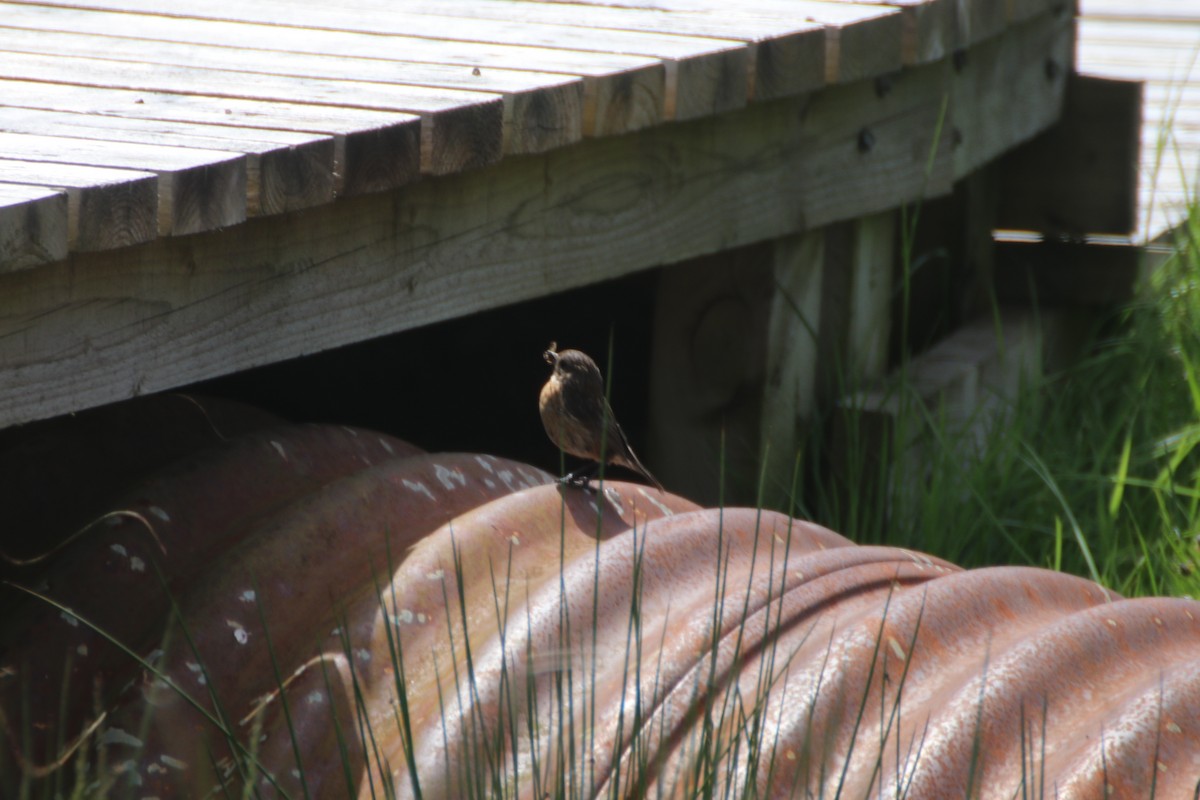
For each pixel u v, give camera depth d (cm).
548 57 1016
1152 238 1736
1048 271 1695
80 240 630
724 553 659
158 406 836
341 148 768
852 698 550
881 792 509
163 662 594
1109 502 1315
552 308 1399
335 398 1348
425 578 645
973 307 1623
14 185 627
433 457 764
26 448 779
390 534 697
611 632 604
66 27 1109
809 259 1262
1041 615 629
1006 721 534
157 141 741
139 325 692
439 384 1389
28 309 633
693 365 1244
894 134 1299
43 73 929
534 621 602
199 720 614
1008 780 512
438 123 827
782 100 1162
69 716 628
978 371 1408
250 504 731
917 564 692
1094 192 1666
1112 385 1552
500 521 684
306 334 795
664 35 1113
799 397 1267
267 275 763
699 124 1080
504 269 927
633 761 530
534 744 544
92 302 665
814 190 1212
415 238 857
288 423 873
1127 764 504
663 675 564
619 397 1388
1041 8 1530
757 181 1150
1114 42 2527
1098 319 1691
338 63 990
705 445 1243
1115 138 1648
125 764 590
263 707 587
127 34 1086
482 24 1161
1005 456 1263
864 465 1234
